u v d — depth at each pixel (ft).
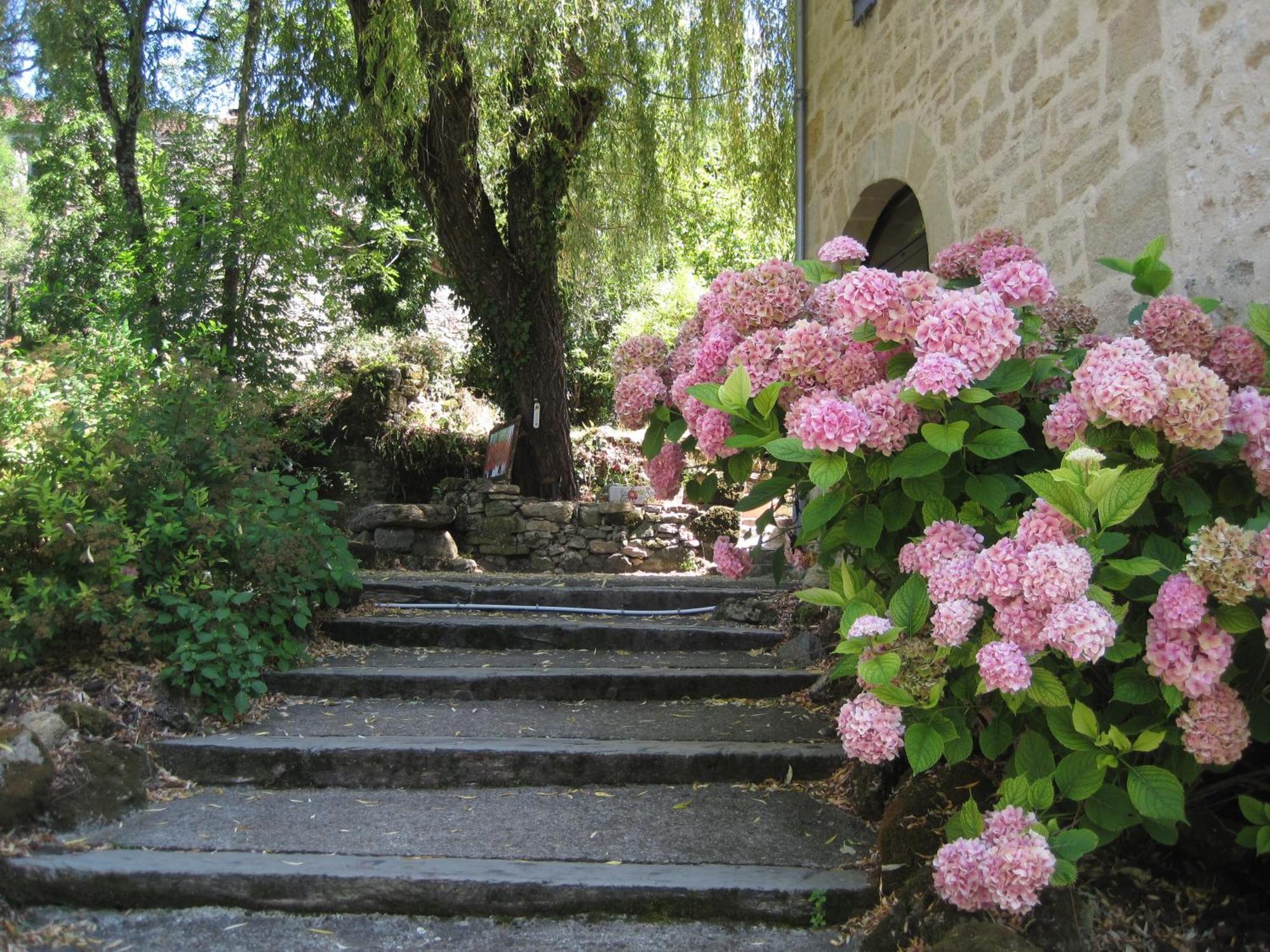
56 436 13.83
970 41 15.40
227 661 13.66
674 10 30.37
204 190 36.83
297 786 12.00
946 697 8.91
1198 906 8.72
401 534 30.37
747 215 55.98
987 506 8.77
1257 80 9.61
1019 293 9.24
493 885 9.34
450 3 26.63
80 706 12.00
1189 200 10.37
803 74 23.99
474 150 32.42
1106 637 7.13
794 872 9.64
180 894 9.52
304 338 38.27
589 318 49.08
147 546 14.23
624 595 19.77
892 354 9.59
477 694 14.71
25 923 9.29
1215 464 8.71
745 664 16.03
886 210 20.58
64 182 45.57
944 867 7.64
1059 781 8.02
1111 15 11.77
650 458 11.69
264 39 32.09
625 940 9.01
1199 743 7.57
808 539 9.80
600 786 11.94
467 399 40.06
